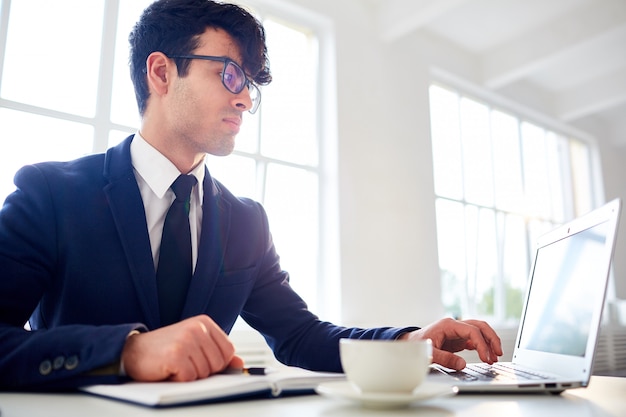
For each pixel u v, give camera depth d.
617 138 5.25
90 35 2.25
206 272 0.95
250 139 2.76
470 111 4.11
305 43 3.14
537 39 3.71
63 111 2.13
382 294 3.02
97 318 0.86
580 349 0.67
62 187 0.90
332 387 0.52
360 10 3.29
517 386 0.61
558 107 4.68
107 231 0.89
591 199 5.06
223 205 1.08
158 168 0.99
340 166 2.98
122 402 0.52
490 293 3.90
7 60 2.02
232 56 1.03
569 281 0.77
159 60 1.00
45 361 0.60
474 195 3.96
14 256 0.79
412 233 3.25
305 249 2.89
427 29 3.67
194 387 0.53
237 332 2.32
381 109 3.27
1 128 1.99
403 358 0.48
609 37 3.47
